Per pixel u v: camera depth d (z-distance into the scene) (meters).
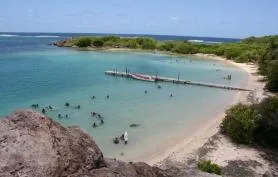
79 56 115.56
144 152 30.00
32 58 103.19
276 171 25.78
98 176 8.45
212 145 31.36
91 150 9.11
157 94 56.28
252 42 164.38
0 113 40.62
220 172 25.11
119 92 56.81
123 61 105.19
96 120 39.47
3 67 80.56
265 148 30.70
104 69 84.44
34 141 7.89
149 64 99.75
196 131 36.16
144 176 10.05
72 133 9.20
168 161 27.73
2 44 168.25
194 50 137.62
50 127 8.68
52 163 7.66
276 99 33.47
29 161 7.39
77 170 8.28
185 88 62.66
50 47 152.88
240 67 95.50
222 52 130.50
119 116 41.50
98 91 56.88
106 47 155.25
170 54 134.50
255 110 33.16
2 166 7.04
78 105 46.47
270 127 30.92
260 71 81.38
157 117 41.50
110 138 33.38
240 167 26.34
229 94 57.31
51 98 50.06
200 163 26.22
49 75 71.31
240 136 31.78
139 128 36.94
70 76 71.38
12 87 56.78
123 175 9.19
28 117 8.54
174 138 33.81
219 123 38.75
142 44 156.12
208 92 59.09
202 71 86.62
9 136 7.78
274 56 78.12
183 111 44.94
